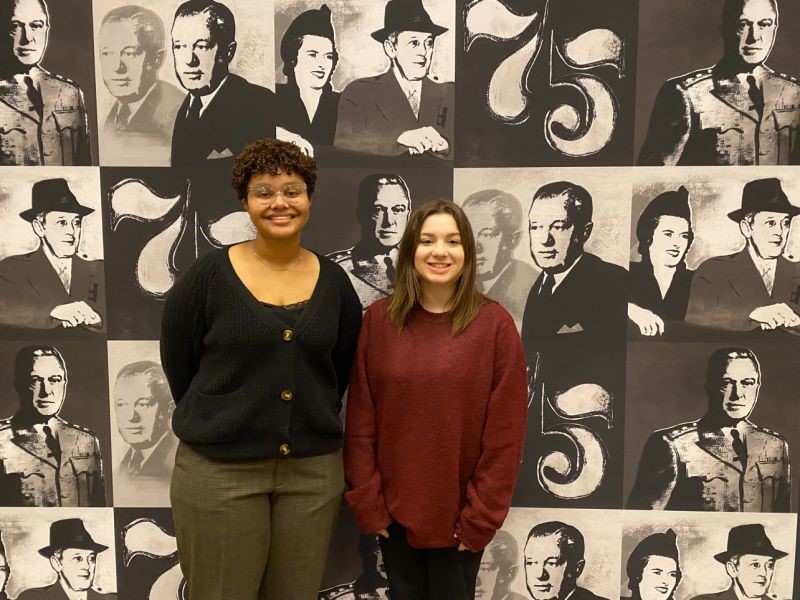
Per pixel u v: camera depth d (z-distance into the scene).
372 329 1.41
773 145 1.57
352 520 1.70
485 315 1.38
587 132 1.58
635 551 1.70
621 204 1.60
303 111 1.59
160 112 1.59
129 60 1.58
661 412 1.65
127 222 1.62
